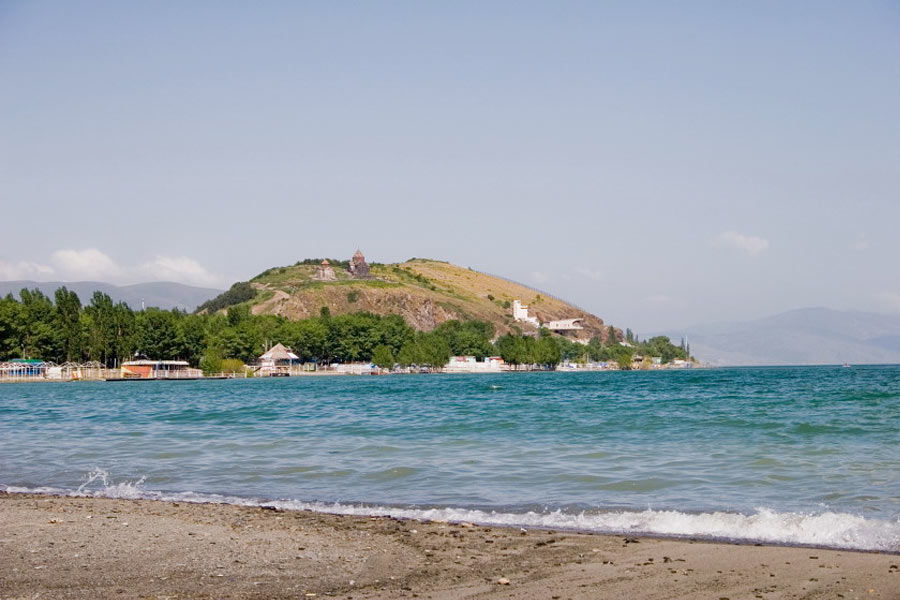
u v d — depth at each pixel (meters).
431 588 16.17
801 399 78.31
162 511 24.97
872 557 18.34
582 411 66.38
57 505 26.34
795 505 24.44
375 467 33.62
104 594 15.80
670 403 77.38
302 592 15.96
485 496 26.98
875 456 33.47
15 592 15.98
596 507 24.77
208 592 15.96
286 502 26.61
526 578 16.83
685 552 19.00
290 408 81.50
